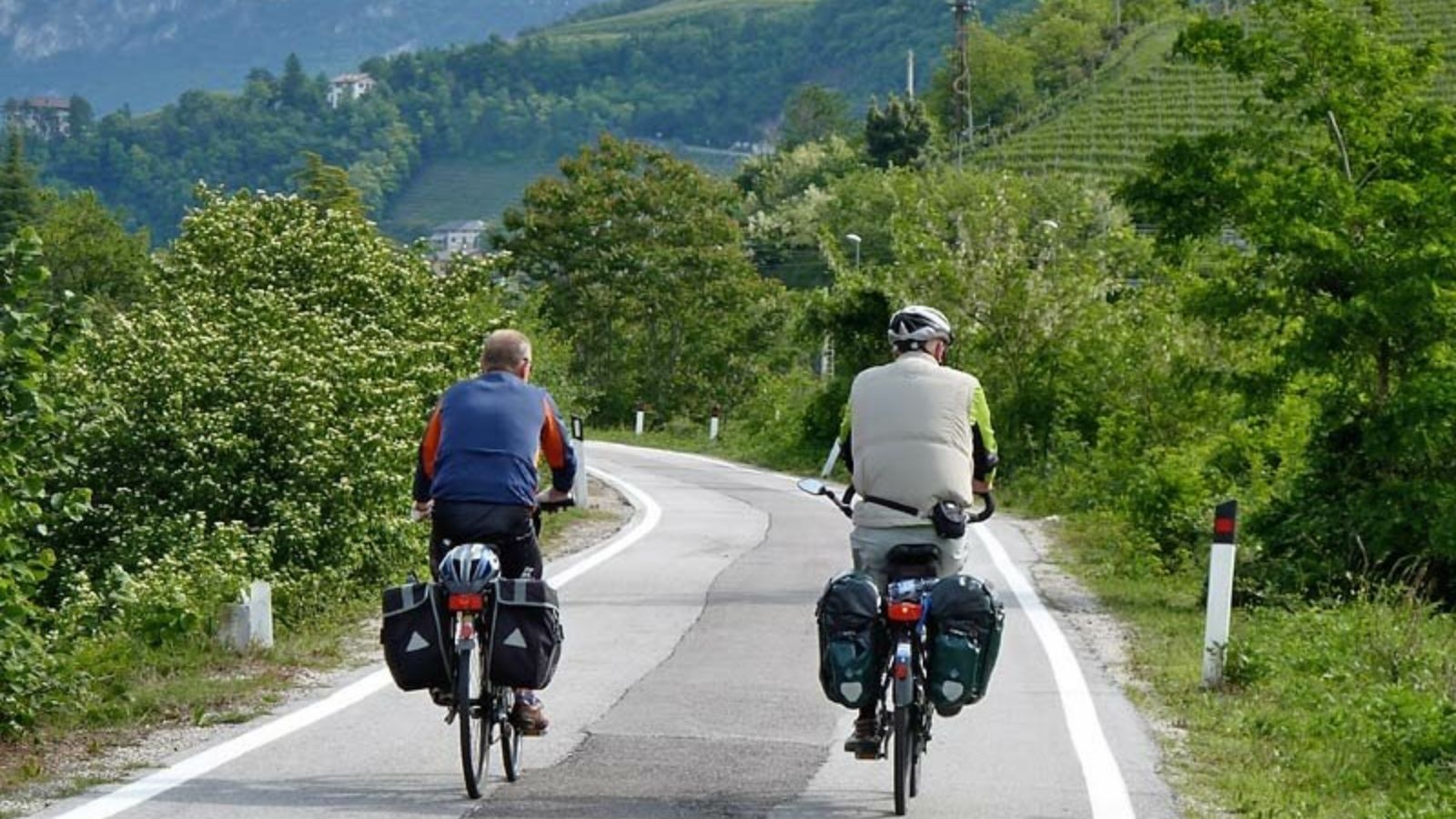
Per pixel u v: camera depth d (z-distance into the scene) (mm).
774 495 80875
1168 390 80000
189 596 35344
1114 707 28250
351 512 45156
